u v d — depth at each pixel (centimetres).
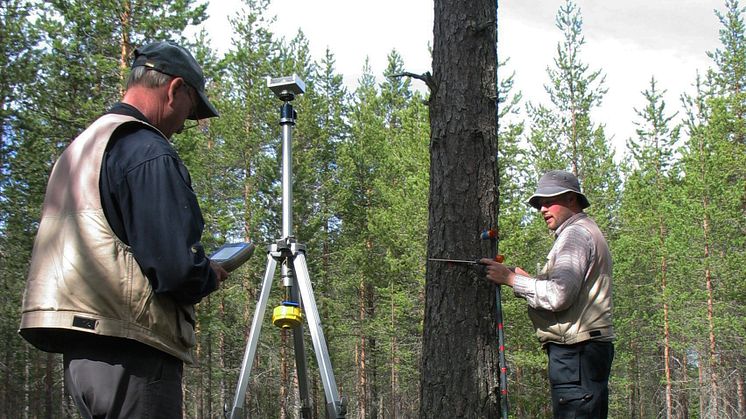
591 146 2011
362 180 2277
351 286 2289
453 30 349
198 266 170
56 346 184
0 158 1138
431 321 332
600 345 313
